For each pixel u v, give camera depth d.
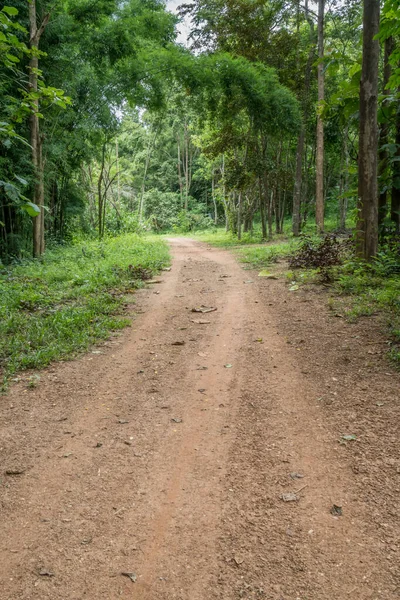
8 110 10.70
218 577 2.11
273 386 4.23
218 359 5.08
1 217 15.16
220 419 3.66
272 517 2.49
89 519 2.54
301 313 6.72
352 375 4.29
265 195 23.86
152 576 2.14
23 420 3.76
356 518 2.44
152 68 16.84
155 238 32.25
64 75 15.23
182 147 53.56
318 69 18.70
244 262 14.09
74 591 2.06
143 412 3.86
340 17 20.59
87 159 20.36
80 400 4.14
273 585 2.05
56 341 5.72
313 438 3.27
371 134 8.40
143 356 5.31
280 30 21.48
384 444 3.10
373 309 6.34
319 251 10.66
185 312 7.45
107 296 8.20
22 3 12.31
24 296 8.16
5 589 2.08
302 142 22.28
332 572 2.11
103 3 15.31
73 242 20.45
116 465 3.07
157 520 2.51
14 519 2.55
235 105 19.81
